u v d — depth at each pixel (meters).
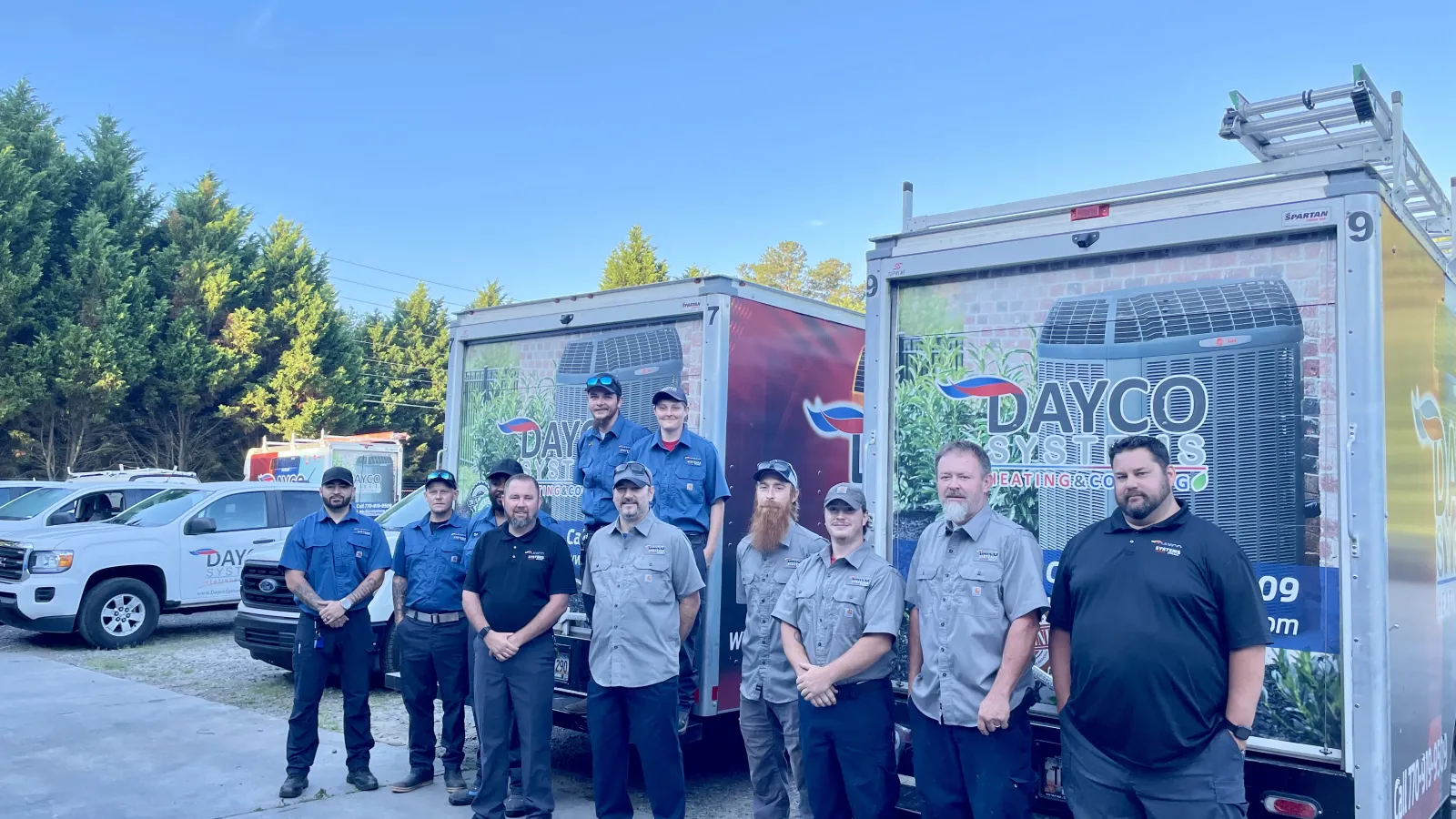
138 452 32.25
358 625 5.91
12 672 9.44
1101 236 3.90
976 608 3.72
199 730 7.28
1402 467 3.55
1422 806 3.73
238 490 12.15
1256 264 3.62
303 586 5.73
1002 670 3.60
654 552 4.86
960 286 4.30
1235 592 3.13
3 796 5.69
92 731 7.21
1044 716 3.92
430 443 45.84
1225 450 3.61
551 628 5.05
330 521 5.90
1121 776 3.22
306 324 35.59
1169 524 3.30
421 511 9.17
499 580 5.04
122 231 32.34
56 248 30.70
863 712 4.04
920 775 3.87
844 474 6.55
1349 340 3.37
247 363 33.88
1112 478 3.83
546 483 6.37
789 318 6.19
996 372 4.17
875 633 3.99
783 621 4.34
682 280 5.88
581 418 6.26
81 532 11.04
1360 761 3.27
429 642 5.75
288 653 8.62
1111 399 3.87
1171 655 3.14
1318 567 3.41
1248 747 3.51
